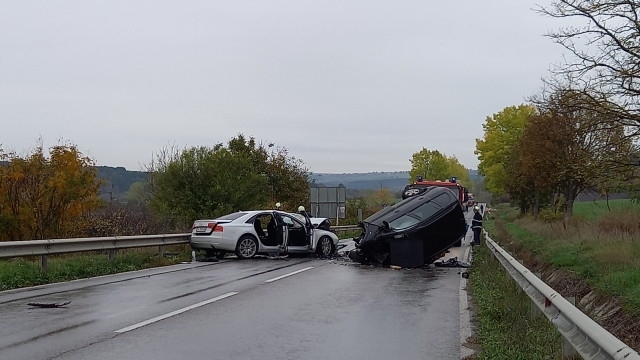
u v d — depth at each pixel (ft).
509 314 29.50
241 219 64.28
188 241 65.41
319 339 25.77
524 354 22.16
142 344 24.31
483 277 45.68
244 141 150.92
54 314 30.73
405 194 104.22
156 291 39.19
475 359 22.85
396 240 56.70
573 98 63.46
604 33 60.13
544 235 80.69
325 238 68.90
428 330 27.99
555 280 49.21
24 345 23.93
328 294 38.86
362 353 23.52
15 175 63.98
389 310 33.27
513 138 164.35
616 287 35.22
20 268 44.47
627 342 27.86
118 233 73.51
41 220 64.80
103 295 37.29
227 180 91.71
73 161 67.10
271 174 149.07
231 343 24.72
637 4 57.77
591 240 57.31
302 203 149.28
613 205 85.30
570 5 60.29
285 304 34.60
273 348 24.02
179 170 91.30
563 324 21.72
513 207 265.13
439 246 58.65
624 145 63.67
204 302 34.86
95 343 24.40
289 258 66.18
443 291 41.14
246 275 48.83
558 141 100.83
